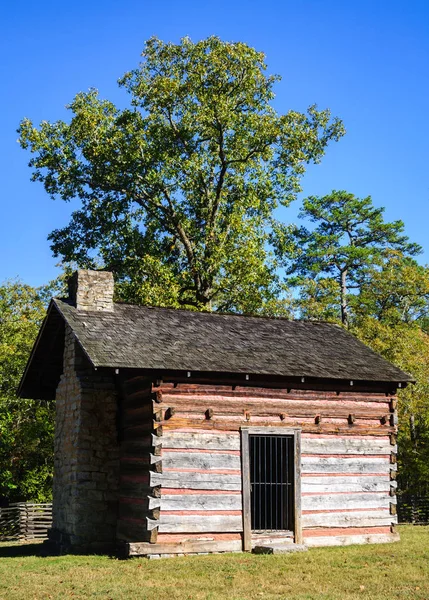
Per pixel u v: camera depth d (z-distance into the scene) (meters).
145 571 14.09
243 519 16.66
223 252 32.81
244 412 17.23
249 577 13.45
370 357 20.28
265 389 17.61
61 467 19.14
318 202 57.56
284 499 17.72
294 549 16.42
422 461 30.12
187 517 16.11
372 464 18.53
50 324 20.19
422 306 50.88
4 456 29.30
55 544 18.69
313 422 18.03
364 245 57.62
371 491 18.36
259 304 34.78
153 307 20.31
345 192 56.97
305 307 39.06
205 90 33.38
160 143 34.06
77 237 36.25
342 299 52.34
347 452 18.27
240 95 34.44
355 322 45.16
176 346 17.77
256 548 16.39
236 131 34.47
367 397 18.88
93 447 17.94
